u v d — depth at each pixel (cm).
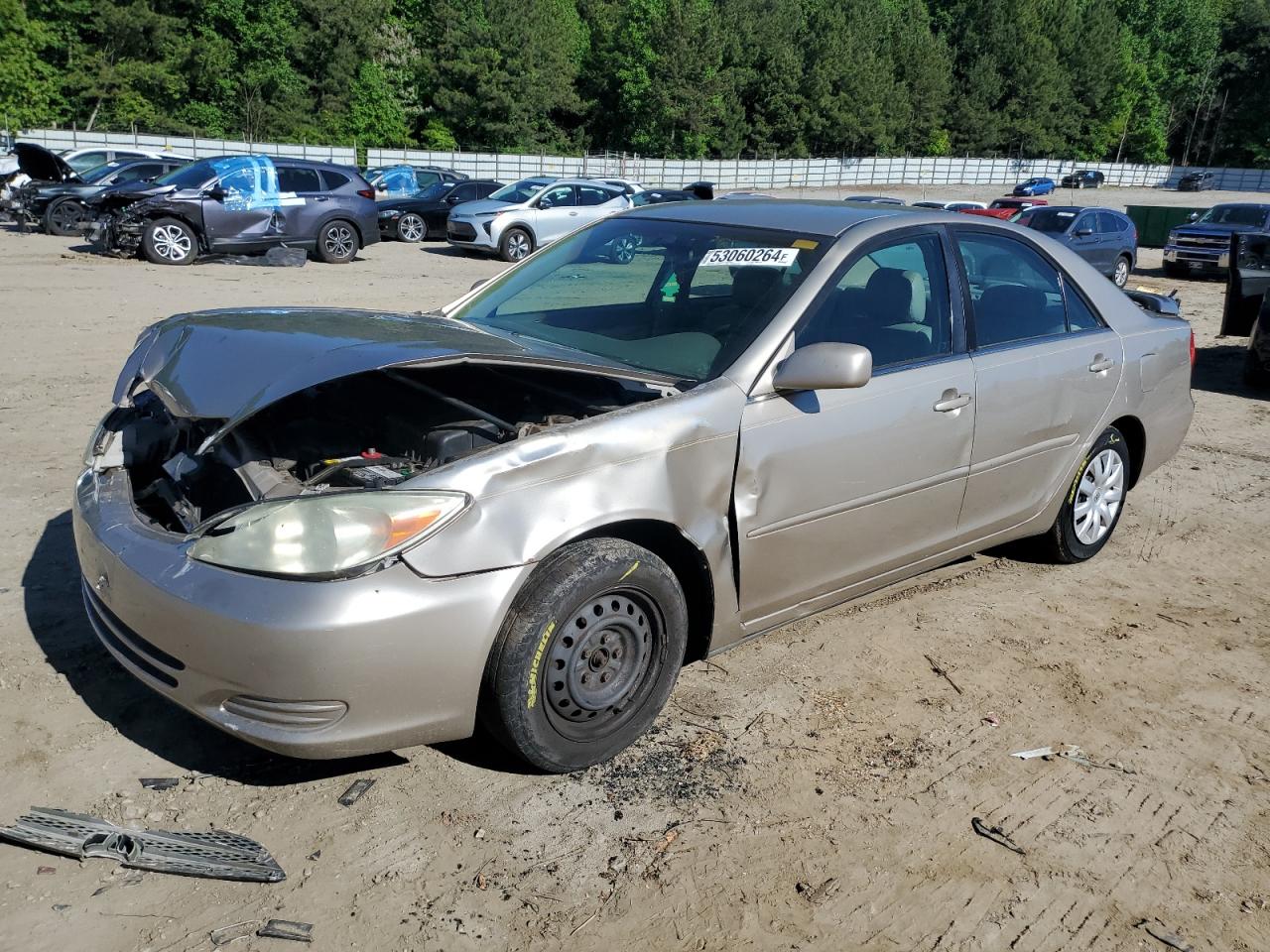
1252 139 10050
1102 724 354
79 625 382
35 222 1939
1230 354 1180
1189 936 257
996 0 8962
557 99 6906
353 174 1814
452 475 270
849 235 370
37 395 725
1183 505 607
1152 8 10144
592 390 338
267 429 348
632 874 267
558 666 289
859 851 281
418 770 306
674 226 411
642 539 319
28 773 294
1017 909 263
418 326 351
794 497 340
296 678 252
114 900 248
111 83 5203
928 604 445
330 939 240
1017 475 429
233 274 1536
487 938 243
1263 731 355
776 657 388
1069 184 7662
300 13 5950
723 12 7688
